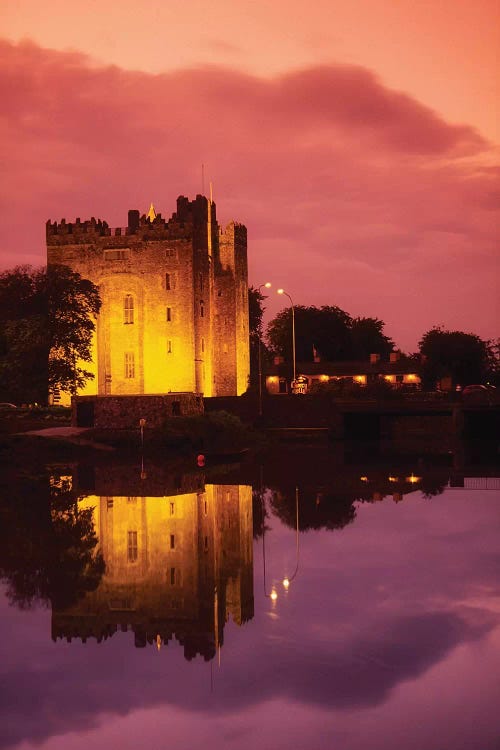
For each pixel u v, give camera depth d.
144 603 27.53
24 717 19.23
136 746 17.91
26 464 71.12
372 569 31.20
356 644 23.03
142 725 18.77
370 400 102.56
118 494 52.91
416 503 47.00
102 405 84.81
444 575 30.12
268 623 24.97
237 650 22.81
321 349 180.00
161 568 32.41
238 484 57.31
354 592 28.05
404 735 17.98
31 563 33.41
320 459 74.81
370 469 65.56
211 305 120.75
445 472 62.75
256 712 19.22
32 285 100.88
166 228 112.06
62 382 98.75
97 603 27.56
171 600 27.78
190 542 37.28
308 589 28.58
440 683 20.42
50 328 97.69
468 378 166.25
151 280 112.38
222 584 29.77
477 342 170.50
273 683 20.69
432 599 27.06
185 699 20.00
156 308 112.25
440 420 117.50
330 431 100.94
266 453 81.62
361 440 100.62
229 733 18.27
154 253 112.31
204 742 17.98
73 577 31.06
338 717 18.84
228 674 21.20
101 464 70.94
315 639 23.52
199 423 81.88
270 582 29.58
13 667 22.06
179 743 17.98
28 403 102.69
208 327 118.50
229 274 122.69
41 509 47.00
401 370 159.12
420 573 30.45
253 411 104.44
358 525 40.38
